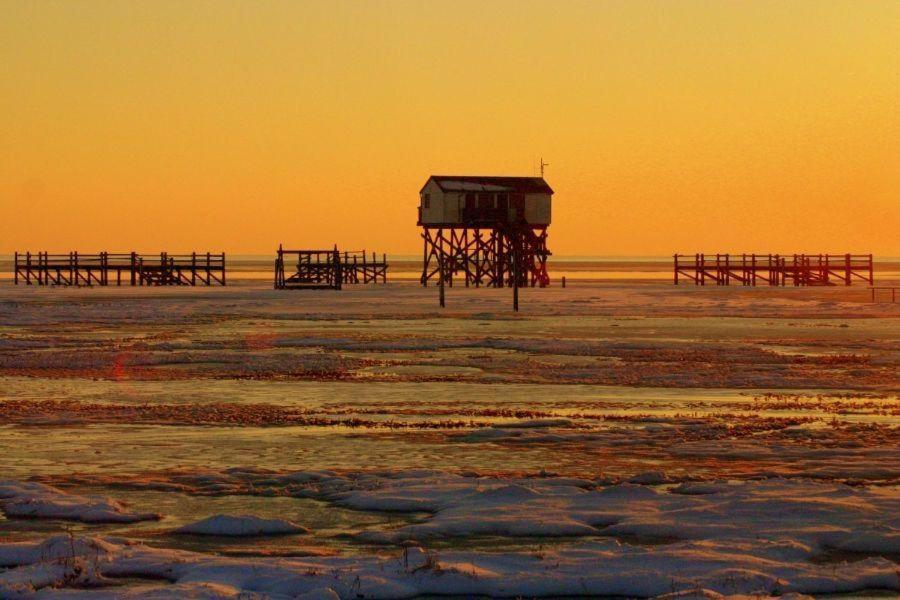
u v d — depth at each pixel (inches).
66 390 1713.8
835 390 1710.1
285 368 2016.5
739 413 1454.2
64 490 959.0
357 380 1845.5
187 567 711.1
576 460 1103.6
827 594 685.3
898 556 754.8
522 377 1878.7
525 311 3799.2
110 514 858.8
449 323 3230.8
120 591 659.4
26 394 1665.8
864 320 3344.0
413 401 1592.0
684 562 724.7
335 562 729.0
